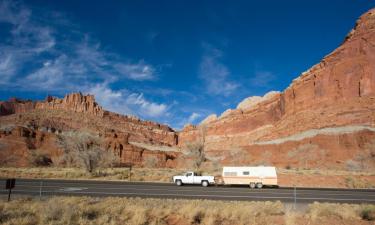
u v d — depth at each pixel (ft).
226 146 504.43
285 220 39.73
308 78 401.08
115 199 59.67
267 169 102.42
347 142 272.92
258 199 65.72
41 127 450.30
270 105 508.53
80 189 84.12
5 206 47.88
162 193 76.23
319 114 343.87
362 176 134.00
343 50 374.63
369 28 366.63
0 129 387.55
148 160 366.22
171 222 41.42
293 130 352.90
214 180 105.60
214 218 41.57
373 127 280.31
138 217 40.22
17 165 310.86
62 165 277.03
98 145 174.81
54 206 42.16
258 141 388.16
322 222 41.04
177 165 333.42
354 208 48.73
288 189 94.07
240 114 558.15
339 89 348.18
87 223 37.70
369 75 329.72
